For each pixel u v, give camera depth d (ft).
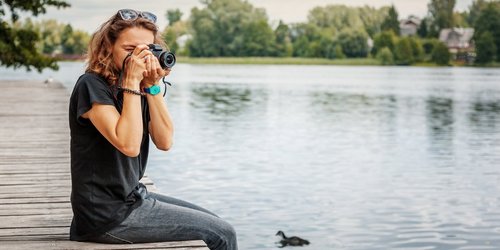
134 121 11.36
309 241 27.78
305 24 354.74
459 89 156.15
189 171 43.62
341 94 133.59
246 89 146.61
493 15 335.06
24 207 16.96
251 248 26.55
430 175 44.06
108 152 11.84
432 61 347.56
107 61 11.68
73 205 12.12
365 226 30.35
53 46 334.24
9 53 80.64
